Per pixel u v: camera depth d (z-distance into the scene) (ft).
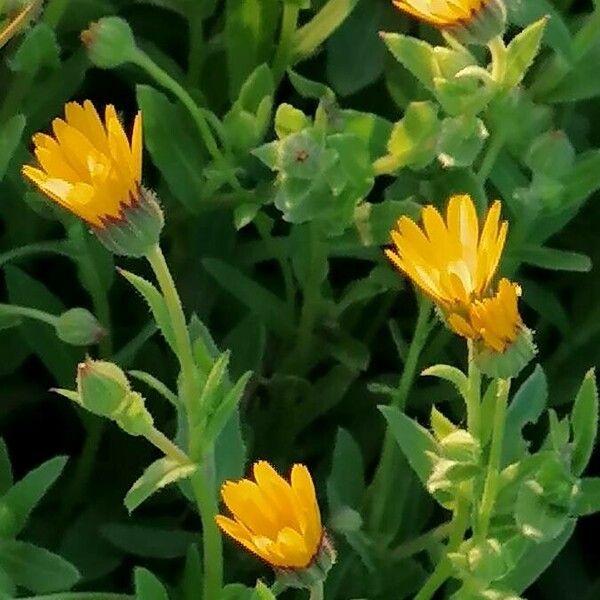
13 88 1.49
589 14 1.54
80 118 1.14
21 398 1.56
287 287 1.51
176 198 1.54
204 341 1.33
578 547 1.52
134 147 1.13
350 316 1.54
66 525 1.53
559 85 1.50
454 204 1.12
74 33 1.57
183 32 1.63
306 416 1.53
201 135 1.50
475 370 1.19
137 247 1.15
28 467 1.57
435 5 1.22
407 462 1.40
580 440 1.27
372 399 1.54
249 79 1.47
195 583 1.37
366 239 1.42
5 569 1.35
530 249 1.46
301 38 1.52
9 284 1.47
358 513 1.36
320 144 1.34
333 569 1.40
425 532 1.48
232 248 1.55
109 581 1.49
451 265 1.13
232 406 1.22
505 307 1.13
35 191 1.44
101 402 1.19
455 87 1.32
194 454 1.22
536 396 1.31
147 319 1.57
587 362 1.57
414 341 1.35
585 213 1.60
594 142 1.61
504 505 1.24
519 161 1.48
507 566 1.24
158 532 1.45
